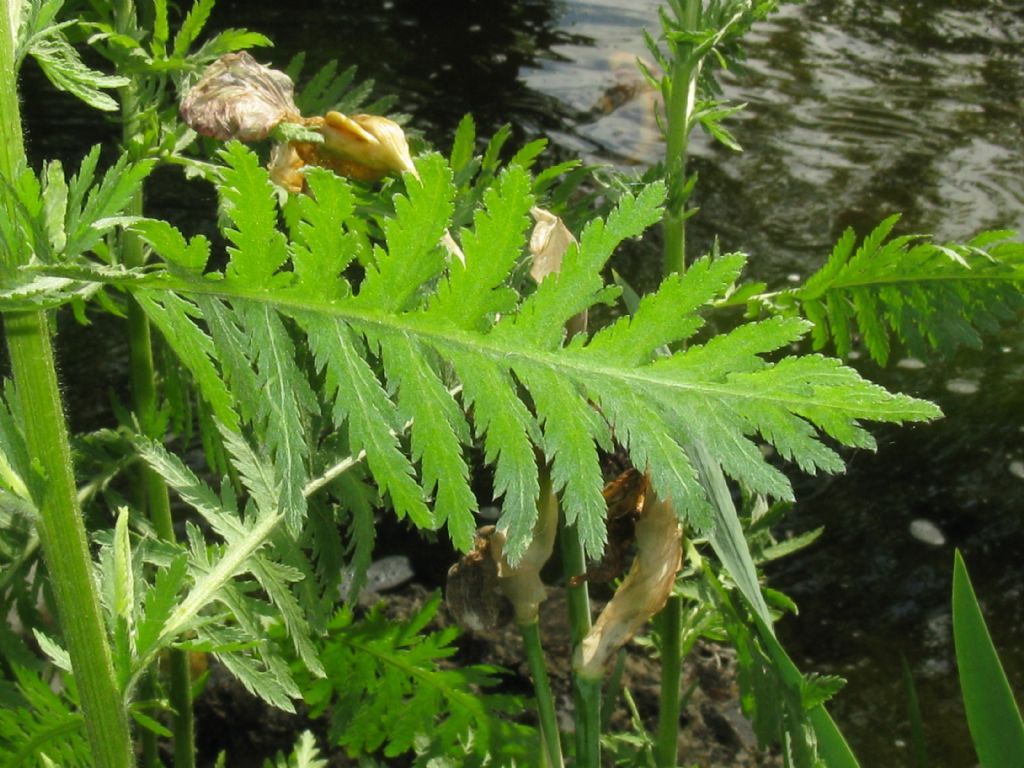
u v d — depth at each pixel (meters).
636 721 0.69
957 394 1.22
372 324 0.40
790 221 1.47
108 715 0.45
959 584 0.49
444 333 0.40
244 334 0.40
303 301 0.40
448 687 0.60
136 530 0.65
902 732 0.88
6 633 0.57
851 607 1.00
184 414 0.67
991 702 0.49
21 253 0.40
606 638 0.50
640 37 1.92
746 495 0.64
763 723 0.55
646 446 0.39
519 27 1.95
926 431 1.18
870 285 0.58
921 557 1.05
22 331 0.42
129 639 0.45
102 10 0.61
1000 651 0.95
